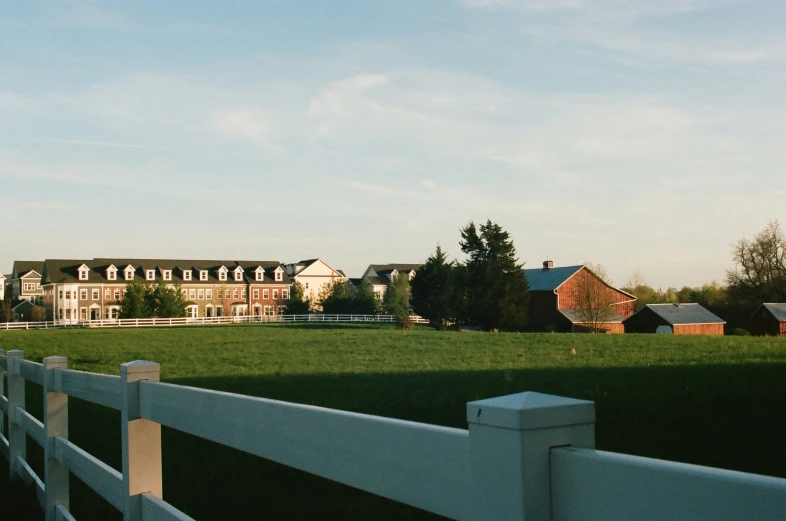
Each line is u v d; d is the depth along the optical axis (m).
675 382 11.36
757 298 57.41
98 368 20.86
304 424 1.74
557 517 1.07
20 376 6.11
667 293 82.75
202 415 2.29
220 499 5.34
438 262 54.44
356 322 63.03
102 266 80.81
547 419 1.08
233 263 89.56
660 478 0.92
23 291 96.88
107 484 3.14
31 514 5.03
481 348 23.97
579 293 56.66
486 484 1.14
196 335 37.91
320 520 4.75
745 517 0.82
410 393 11.26
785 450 5.86
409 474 1.37
